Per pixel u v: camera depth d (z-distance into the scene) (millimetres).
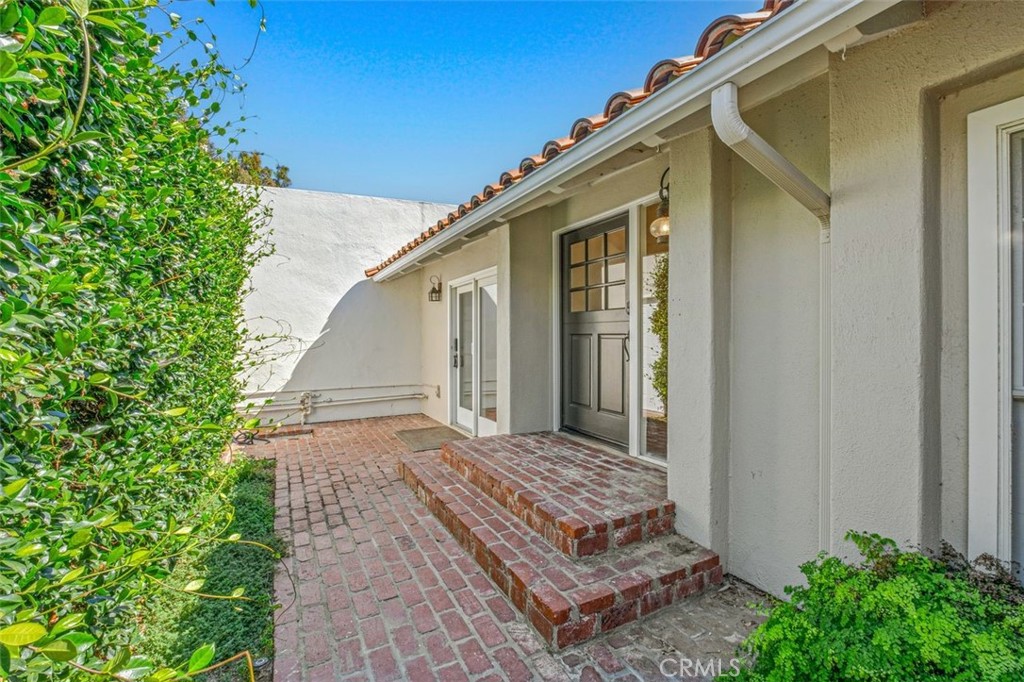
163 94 2010
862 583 1621
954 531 1867
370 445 6418
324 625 2465
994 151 1750
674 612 2521
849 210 2070
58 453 1334
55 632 853
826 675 1350
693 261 2914
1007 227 1732
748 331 2773
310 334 7941
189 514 2141
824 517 2287
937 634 1317
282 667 2156
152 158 2027
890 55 1924
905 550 1874
